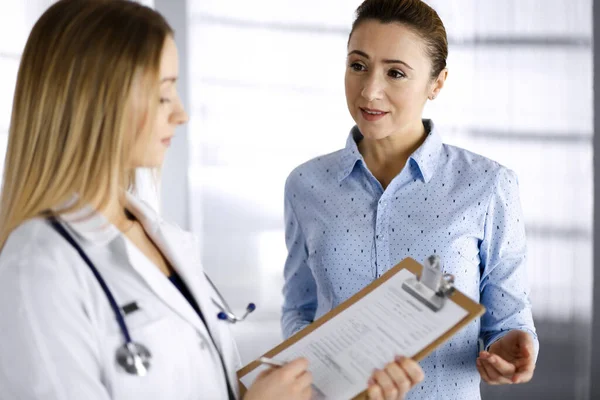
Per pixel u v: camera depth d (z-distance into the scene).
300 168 1.36
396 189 1.22
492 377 1.03
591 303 2.48
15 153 0.76
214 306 0.95
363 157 1.29
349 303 0.96
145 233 0.94
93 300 0.75
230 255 2.52
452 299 0.84
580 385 2.51
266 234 2.52
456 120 2.45
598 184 2.45
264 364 0.94
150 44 0.75
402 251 1.19
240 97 2.45
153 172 1.01
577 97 2.41
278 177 2.50
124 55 0.73
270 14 2.42
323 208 1.28
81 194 0.74
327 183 1.30
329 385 0.83
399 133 1.22
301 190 1.33
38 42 0.75
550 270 2.48
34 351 0.67
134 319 0.77
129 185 0.98
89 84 0.73
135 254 0.80
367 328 0.89
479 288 1.25
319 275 1.28
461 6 2.40
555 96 2.42
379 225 1.21
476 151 2.46
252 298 2.55
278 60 2.44
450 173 1.23
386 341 0.85
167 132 0.81
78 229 0.76
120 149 0.75
